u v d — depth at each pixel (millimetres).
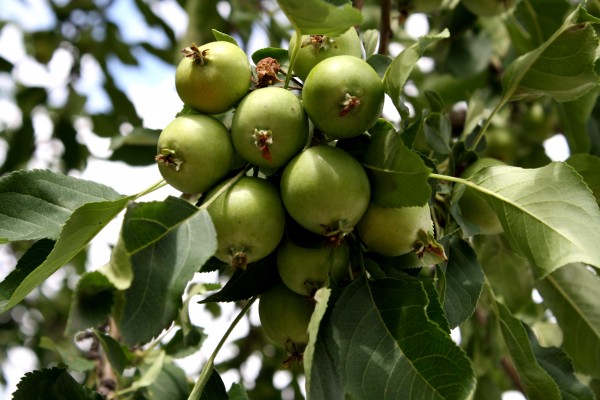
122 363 555
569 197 428
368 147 416
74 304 385
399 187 406
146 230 382
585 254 416
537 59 484
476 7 629
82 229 416
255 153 412
